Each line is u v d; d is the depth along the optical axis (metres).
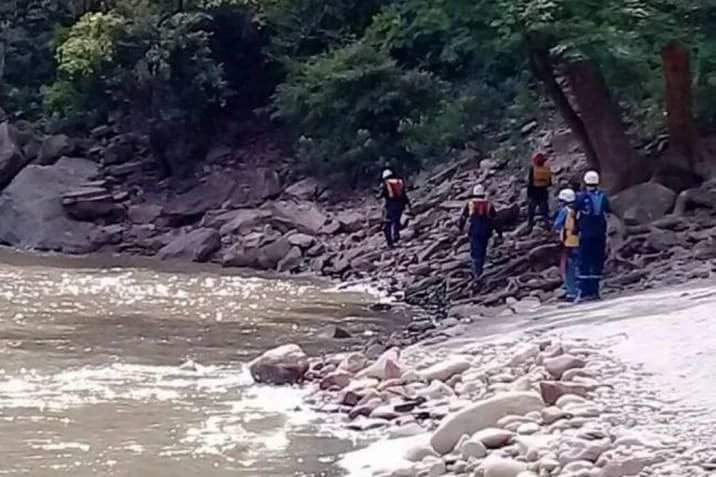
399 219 36.91
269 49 48.62
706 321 19.17
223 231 41.81
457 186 40.19
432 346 20.86
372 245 37.62
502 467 12.28
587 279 24.77
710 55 30.52
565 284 25.70
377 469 13.31
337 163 44.16
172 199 45.78
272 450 14.36
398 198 36.84
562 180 36.59
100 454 14.16
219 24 49.38
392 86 44.19
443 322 25.27
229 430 15.48
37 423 15.77
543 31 29.62
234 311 27.64
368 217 40.00
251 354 21.56
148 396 17.62
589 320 21.09
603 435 12.92
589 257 24.72
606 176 32.88
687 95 32.94
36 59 53.69
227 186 45.31
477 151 42.38
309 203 42.69
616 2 29.39
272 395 17.77
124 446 14.55
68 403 17.06
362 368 18.72
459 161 42.31
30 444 14.61
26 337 23.05
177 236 42.91
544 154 37.31
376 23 45.25
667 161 32.94
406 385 17.23
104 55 47.03
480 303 27.55
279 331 24.48
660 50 31.12
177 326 25.00
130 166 47.53
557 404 14.65
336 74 44.09
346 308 28.45
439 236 36.34
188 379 19.05
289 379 18.73
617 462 11.73
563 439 12.82
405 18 43.31
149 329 24.48
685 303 21.62
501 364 17.67
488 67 42.62
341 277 35.78
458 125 42.97
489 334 21.58
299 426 15.68
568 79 33.47
